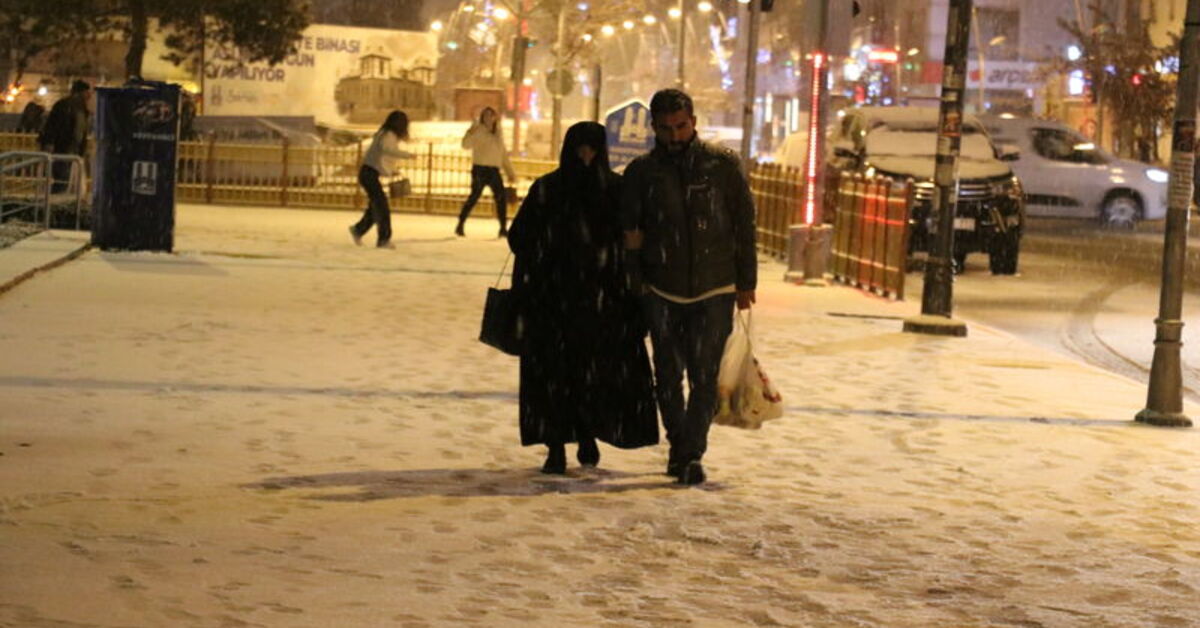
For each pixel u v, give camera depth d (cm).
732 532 965
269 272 2442
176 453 1136
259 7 6100
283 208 4222
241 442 1187
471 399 1416
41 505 955
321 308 2019
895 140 3341
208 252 2720
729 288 1095
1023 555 945
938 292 2062
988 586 869
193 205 4194
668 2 12575
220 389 1407
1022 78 10269
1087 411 1505
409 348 1706
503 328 1115
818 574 880
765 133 11781
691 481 1102
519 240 1105
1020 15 10262
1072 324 2345
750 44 3064
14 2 6144
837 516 1020
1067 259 3534
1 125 5081
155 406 1312
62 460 1092
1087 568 920
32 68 7119
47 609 739
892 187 2495
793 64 11700
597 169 1091
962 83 2058
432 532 934
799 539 955
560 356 1108
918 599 837
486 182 3416
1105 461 1264
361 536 917
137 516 937
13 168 2848
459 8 9844
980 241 3067
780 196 3231
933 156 3294
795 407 1445
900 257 2439
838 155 3434
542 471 1130
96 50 6881
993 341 2002
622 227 1084
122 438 1177
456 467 1140
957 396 1555
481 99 6888
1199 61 1449
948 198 2064
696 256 1084
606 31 7781
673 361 1105
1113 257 3622
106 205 2611
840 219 2741
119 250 2619
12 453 1108
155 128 2605
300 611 762
